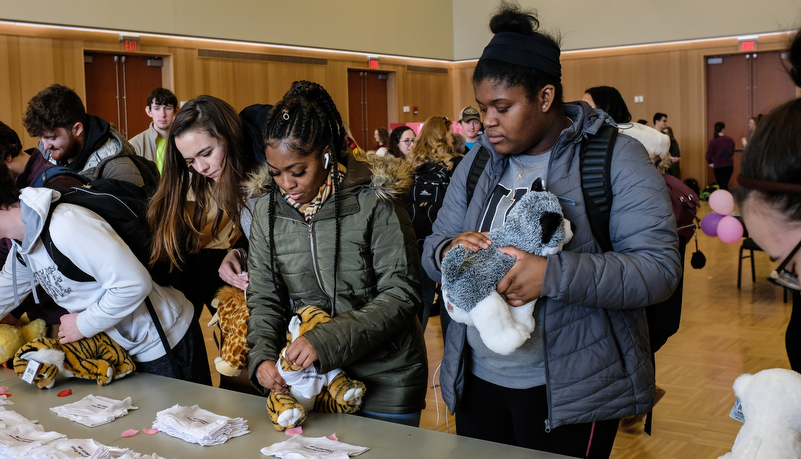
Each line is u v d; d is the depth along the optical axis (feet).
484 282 4.19
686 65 42.37
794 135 2.42
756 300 17.80
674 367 12.54
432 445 4.40
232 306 6.25
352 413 5.21
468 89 49.44
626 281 4.26
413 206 12.59
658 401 10.80
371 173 5.24
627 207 4.54
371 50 43.65
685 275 21.66
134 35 32.55
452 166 13.66
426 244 5.14
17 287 6.27
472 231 4.58
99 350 5.97
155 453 4.34
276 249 5.40
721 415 10.16
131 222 6.09
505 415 5.16
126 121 33.65
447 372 5.25
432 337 15.03
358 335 4.84
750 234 2.67
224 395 5.54
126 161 8.05
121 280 5.55
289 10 38.81
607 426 4.83
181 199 6.20
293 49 39.65
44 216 5.48
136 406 5.34
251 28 37.06
